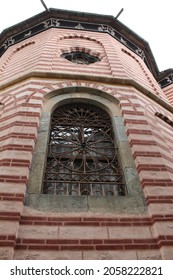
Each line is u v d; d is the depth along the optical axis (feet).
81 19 34.78
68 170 14.02
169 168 13.69
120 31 36.63
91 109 18.58
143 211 11.37
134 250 9.91
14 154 12.75
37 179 12.34
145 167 13.02
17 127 14.52
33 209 10.89
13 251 9.17
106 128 17.08
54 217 10.72
